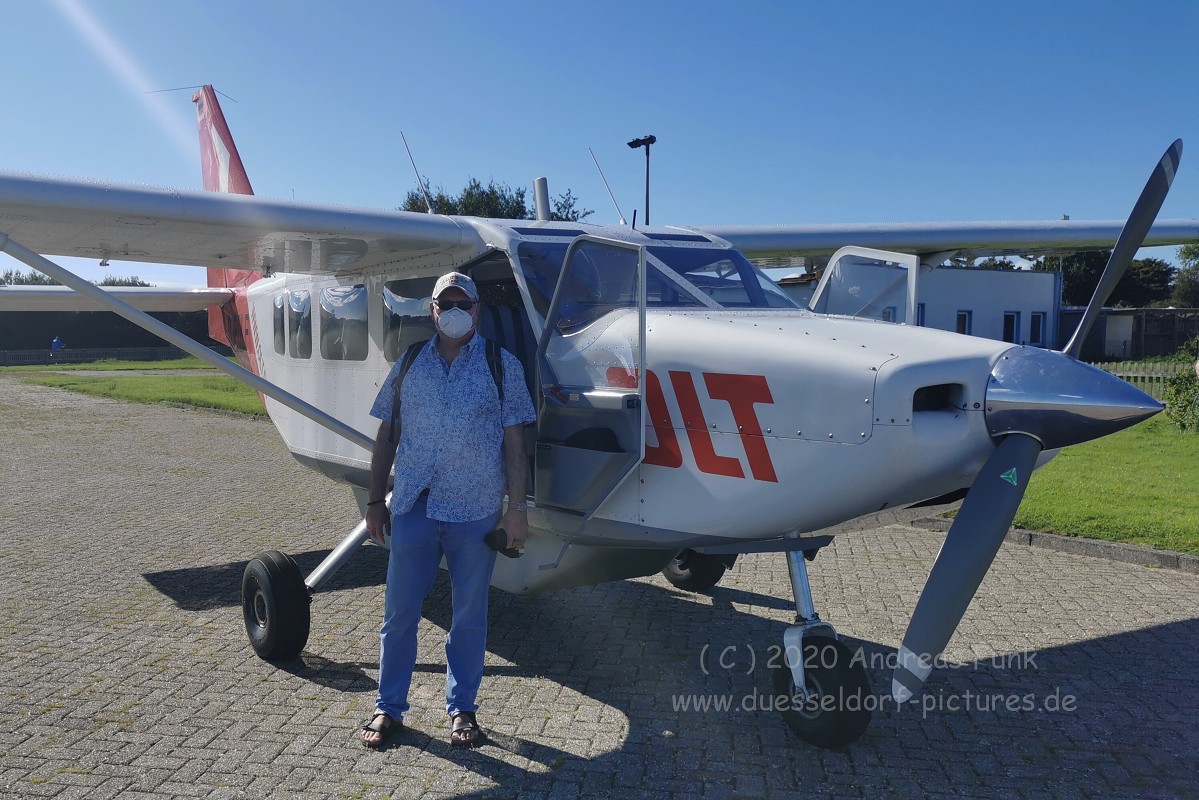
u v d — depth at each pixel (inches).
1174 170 126.0
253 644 169.2
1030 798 117.9
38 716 141.6
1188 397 482.0
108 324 1979.6
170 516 308.7
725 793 119.0
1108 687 154.0
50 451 476.4
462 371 128.0
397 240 157.2
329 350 208.5
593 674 161.9
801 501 120.6
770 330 129.5
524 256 151.9
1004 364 116.0
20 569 235.1
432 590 215.6
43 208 137.0
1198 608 193.9
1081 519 259.9
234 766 125.1
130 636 181.5
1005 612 192.4
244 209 147.2
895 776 123.8
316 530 286.2
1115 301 2276.1
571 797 117.7
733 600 206.7
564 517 143.2
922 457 113.7
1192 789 120.2
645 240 162.9
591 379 138.3
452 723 134.8
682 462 130.6
